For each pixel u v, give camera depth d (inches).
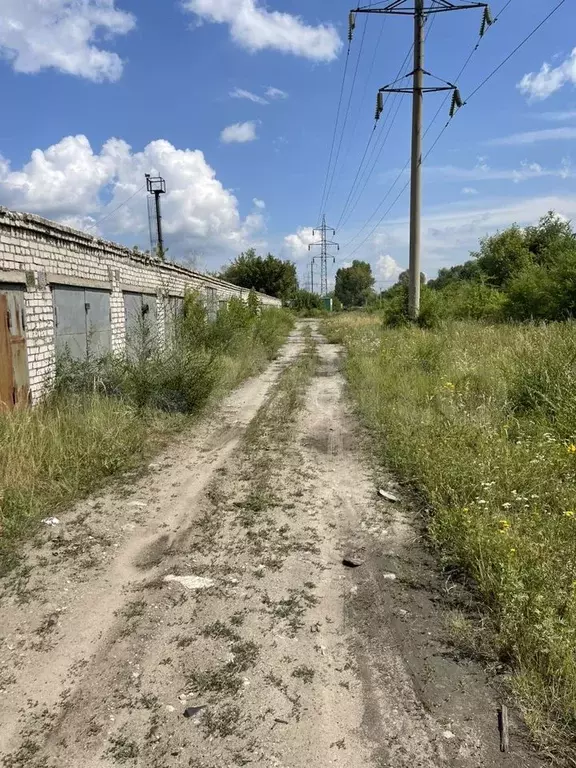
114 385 318.0
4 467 192.1
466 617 125.6
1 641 117.0
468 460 197.9
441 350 451.8
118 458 233.5
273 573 147.9
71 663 110.3
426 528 174.7
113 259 408.2
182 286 637.3
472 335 526.6
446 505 179.3
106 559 154.8
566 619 111.2
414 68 707.4
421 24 695.7
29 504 179.0
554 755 86.8
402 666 109.4
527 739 90.5
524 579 123.3
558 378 268.1
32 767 85.0
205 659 111.5
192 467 241.3
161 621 125.0
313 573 148.0
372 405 342.6
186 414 331.9
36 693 101.7
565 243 785.6
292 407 372.2
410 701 99.7
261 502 198.2
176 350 360.5
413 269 749.3
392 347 536.4
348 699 100.3
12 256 259.3
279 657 112.3
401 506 194.5
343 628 122.8
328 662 111.0
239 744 89.7
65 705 98.7
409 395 336.8
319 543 166.6
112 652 113.7
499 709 97.5
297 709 97.7
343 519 185.0
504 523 143.8
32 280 278.1
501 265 1112.2
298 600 134.3
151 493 207.8
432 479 198.1
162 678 105.9
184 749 88.7
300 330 1391.5
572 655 101.3
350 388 445.1
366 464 244.1
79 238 341.4
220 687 103.3
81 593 136.8
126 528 175.6
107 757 87.1
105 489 209.5
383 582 142.4
